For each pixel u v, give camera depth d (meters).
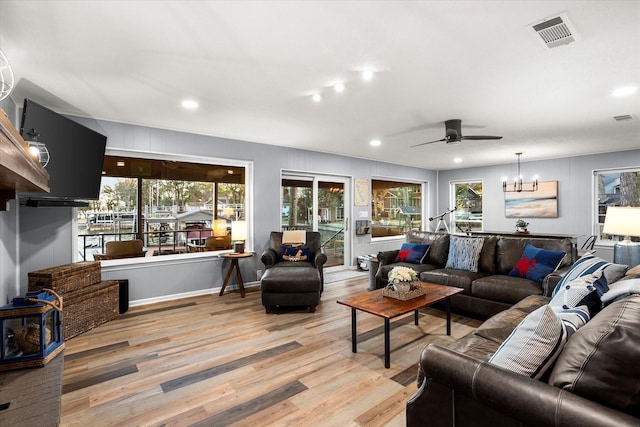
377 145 5.25
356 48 2.12
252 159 4.87
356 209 6.37
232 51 2.15
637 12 1.72
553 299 2.15
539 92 2.91
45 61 2.28
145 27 1.86
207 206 4.75
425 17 1.77
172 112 3.47
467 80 2.64
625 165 5.48
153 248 4.39
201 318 3.43
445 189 8.09
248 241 4.86
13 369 1.98
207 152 4.43
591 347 1.00
